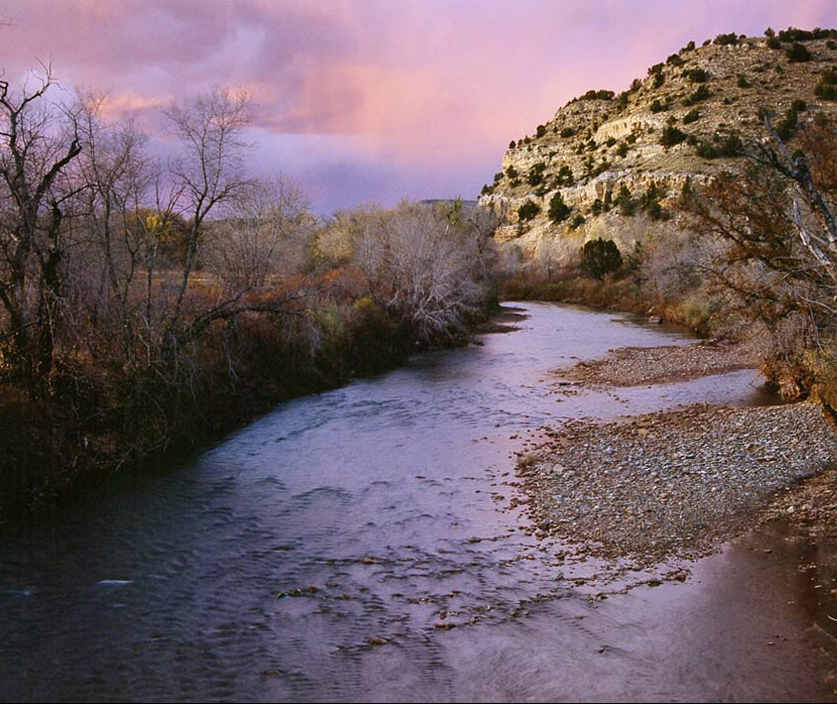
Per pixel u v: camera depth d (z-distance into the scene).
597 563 11.63
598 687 8.05
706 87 107.56
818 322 21.48
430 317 37.50
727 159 82.12
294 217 34.56
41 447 15.80
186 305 22.47
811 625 9.19
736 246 20.00
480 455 18.28
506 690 8.08
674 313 47.44
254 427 21.50
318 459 18.23
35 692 8.44
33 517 14.41
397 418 22.50
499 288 73.38
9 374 16.62
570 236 87.62
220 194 20.41
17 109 16.09
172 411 19.28
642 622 9.56
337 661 8.90
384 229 47.41
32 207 16.39
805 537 12.02
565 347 37.47
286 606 10.52
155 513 14.58
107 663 9.06
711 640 8.99
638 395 25.38
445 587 10.97
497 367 31.86
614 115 125.06
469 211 76.44
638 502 14.14
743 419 20.14
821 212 11.29
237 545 12.91
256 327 25.95
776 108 91.12
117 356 19.09
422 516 14.12
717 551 11.77
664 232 65.00
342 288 34.97
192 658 9.12
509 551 12.29
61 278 18.17
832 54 109.69
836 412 17.81
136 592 11.11
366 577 11.44
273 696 8.19
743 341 34.69
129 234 20.67
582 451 18.09
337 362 29.08
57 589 11.27
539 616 9.87
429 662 8.79
